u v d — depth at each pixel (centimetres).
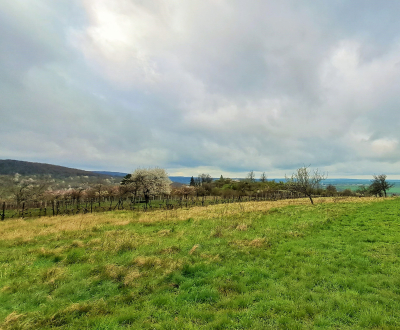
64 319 506
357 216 1614
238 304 557
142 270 776
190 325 473
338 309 527
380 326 461
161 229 1492
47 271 748
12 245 1138
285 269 763
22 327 471
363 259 820
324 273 718
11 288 643
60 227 1588
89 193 4672
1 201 3675
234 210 2258
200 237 1210
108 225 1650
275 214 1880
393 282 638
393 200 2517
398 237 1049
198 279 702
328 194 6475
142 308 551
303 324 475
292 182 2977
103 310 542
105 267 782
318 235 1180
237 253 932
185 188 5278
